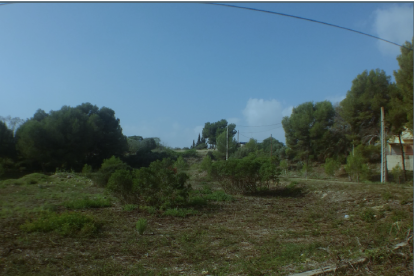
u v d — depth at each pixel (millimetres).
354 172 24359
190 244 7215
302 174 30250
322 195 15695
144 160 51812
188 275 5258
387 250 6082
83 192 17531
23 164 40000
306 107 44125
